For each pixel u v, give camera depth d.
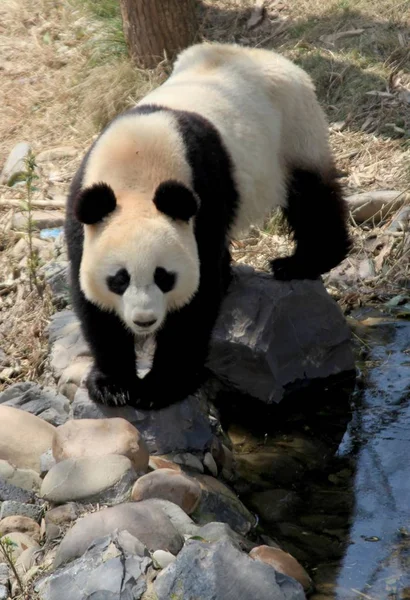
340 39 15.79
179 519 6.80
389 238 11.81
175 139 7.81
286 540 7.34
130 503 6.78
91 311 7.86
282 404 9.27
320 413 9.17
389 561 7.00
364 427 8.85
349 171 13.10
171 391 8.11
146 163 7.62
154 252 7.01
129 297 7.05
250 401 9.30
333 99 14.61
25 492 7.33
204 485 7.49
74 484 7.07
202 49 9.66
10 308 10.66
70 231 7.91
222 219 8.26
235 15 16.98
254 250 11.69
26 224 12.15
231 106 8.84
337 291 11.18
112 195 7.18
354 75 14.81
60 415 8.49
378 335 10.28
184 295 7.49
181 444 7.95
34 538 6.92
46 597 6.11
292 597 6.06
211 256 8.12
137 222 7.12
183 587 6.01
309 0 17.12
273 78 9.41
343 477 8.16
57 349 9.27
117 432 7.46
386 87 14.49
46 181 13.33
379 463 8.28
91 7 17.59
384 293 11.12
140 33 15.21
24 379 9.48
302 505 7.79
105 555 6.25
